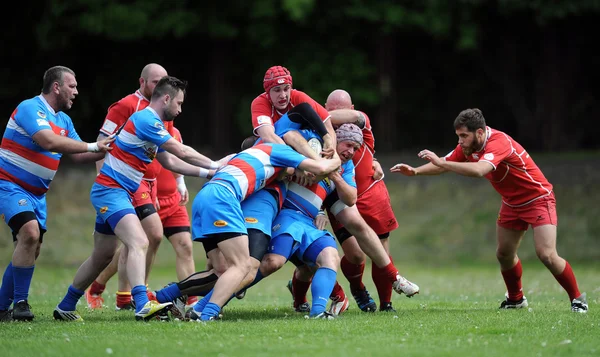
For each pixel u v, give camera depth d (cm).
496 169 2917
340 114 2911
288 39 8962
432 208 7512
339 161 2564
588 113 9662
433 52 9700
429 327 2378
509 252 3000
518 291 3048
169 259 6575
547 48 9419
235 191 2464
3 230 6894
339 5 8744
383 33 8894
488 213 7250
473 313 2794
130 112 3059
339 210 2770
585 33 9450
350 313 2850
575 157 8594
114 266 3183
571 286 2905
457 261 6638
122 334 2219
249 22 8800
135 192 2695
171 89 2595
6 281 2677
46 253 6488
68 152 2591
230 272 2430
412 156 8912
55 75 2692
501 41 9612
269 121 2781
